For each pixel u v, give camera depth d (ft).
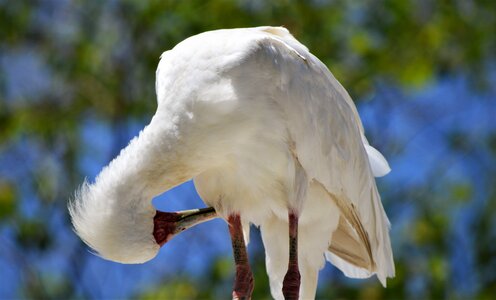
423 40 54.03
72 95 56.18
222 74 27.81
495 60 57.98
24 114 55.16
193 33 53.06
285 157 28.58
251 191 29.27
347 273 31.63
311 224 30.14
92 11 56.59
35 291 54.49
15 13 56.70
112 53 55.93
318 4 53.93
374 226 30.48
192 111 27.84
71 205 28.48
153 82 54.54
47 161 55.21
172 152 27.99
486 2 56.80
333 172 29.43
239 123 28.02
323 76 29.35
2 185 52.26
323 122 29.12
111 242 27.91
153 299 49.49
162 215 28.91
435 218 51.19
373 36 53.98
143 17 54.29
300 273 30.30
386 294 47.96
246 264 29.73
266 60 28.04
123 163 28.12
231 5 52.95
